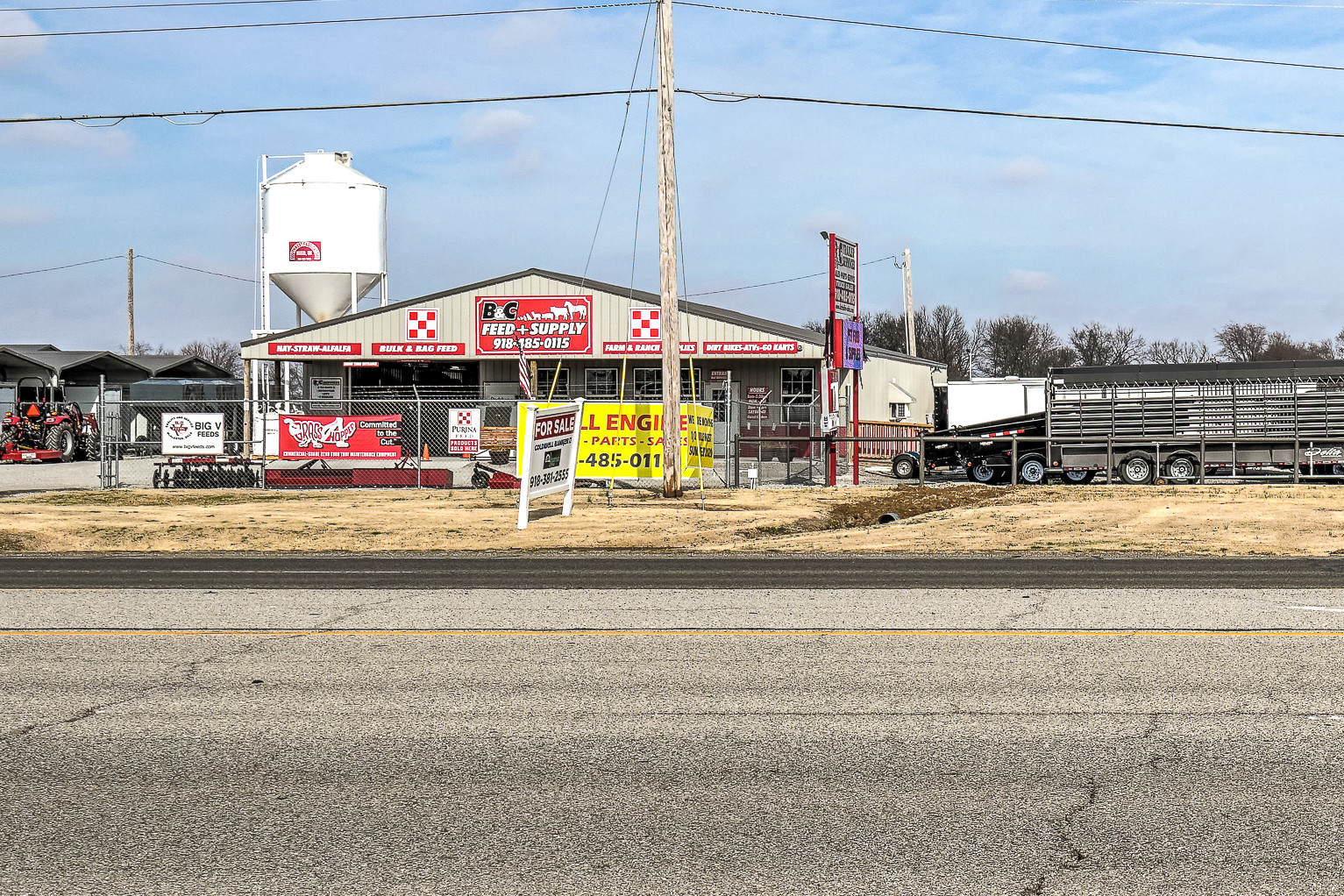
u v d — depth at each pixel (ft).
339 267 154.20
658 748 18.78
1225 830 15.03
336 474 82.74
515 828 15.24
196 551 52.39
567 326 136.05
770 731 19.71
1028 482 97.19
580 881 13.52
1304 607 32.71
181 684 23.34
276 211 154.71
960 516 63.31
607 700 21.89
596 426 69.82
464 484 85.87
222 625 30.19
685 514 63.82
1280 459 90.68
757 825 15.28
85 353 173.58
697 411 73.00
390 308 138.21
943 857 14.19
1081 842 14.66
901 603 33.94
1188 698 21.85
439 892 13.24
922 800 16.20
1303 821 15.35
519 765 17.89
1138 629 29.17
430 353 137.69
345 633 28.99
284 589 37.58
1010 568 43.57
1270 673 23.90
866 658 25.76
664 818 15.57
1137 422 93.45
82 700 21.95
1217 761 17.89
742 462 112.47
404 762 18.08
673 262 69.00
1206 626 29.48
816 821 15.39
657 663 25.29
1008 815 15.60
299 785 17.01
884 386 163.32
